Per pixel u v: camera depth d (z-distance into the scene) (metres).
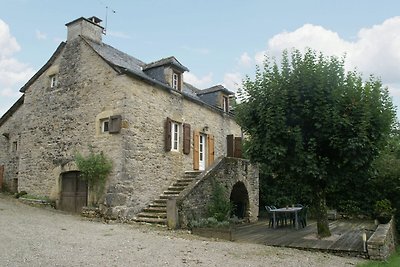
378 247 7.11
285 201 15.96
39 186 12.86
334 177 8.73
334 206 15.05
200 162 14.74
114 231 8.48
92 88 11.86
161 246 6.94
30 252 5.67
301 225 11.86
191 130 13.94
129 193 10.66
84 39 12.37
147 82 11.83
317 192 9.38
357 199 14.67
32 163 13.31
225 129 16.50
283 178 9.84
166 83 12.87
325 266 6.18
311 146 8.30
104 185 10.92
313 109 8.43
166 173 12.30
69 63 12.75
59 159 12.34
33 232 7.45
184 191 10.21
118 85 11.21
